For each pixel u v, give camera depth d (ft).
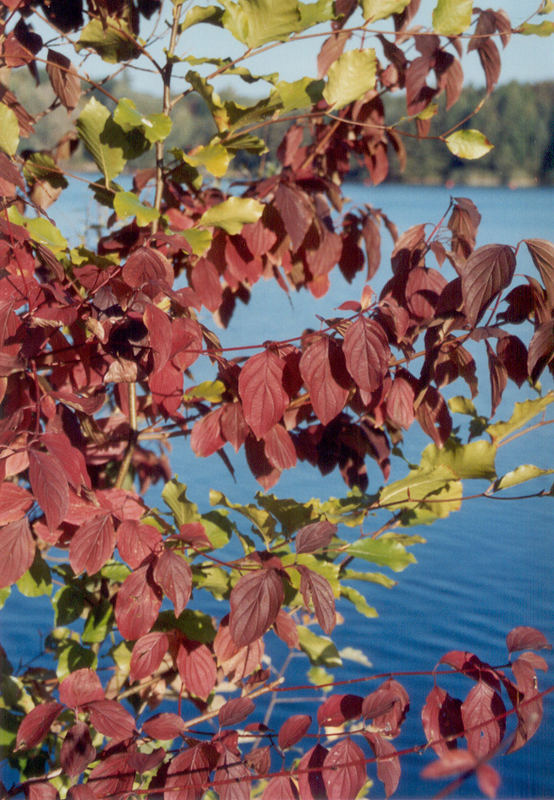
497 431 5.60
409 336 5.52
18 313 5.16
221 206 6.00
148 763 4.43
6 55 6.08
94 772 4.62
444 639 20.72
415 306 5.71
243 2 5.70
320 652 6.14
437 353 5.12
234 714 4.76
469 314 4.59
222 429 5.62
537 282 4.72
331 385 4.83
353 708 4.79
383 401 5.94
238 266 6.59
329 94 6.20
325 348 4.83
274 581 4.63
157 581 4.68
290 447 5.56
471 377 5.22
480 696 4.58
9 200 5.35
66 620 5.92
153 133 5.72
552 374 4.89
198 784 4.49
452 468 5.66
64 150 7.46
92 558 4.76
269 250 6.66
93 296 5.24
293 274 7.19
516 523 29.07
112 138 5.95
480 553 26.23
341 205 7.34
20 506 4.68
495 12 6.16
